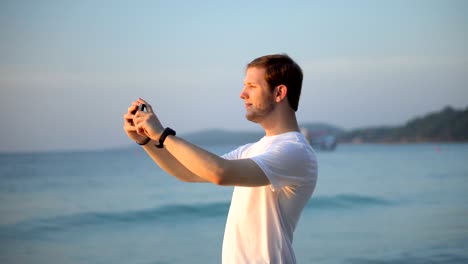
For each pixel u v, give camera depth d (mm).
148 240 9148
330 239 8586
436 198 14703
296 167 2035
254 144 2307
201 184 20094
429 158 47938
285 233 2121
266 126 2242
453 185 18438
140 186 20094
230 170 1854
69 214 12484
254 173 1913
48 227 10906
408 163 37719
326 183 20531
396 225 10055
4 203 15070
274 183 1976
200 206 13180
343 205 13750
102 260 7508
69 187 20297
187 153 1860
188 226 10805
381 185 19188
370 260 6969
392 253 7387
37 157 73500
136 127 1996
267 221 2092
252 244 2096
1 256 7941
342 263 6812
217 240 9000
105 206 13930
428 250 7531
